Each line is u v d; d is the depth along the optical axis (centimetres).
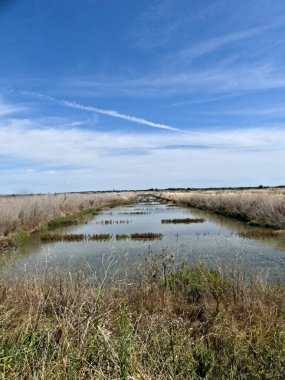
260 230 1939
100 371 330
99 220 2788
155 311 564
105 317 487
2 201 2541
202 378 368
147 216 3130
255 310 557
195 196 4859
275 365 377
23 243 1638
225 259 1127
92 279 736
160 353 389
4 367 332
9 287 639
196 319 561
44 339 415
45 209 2583
